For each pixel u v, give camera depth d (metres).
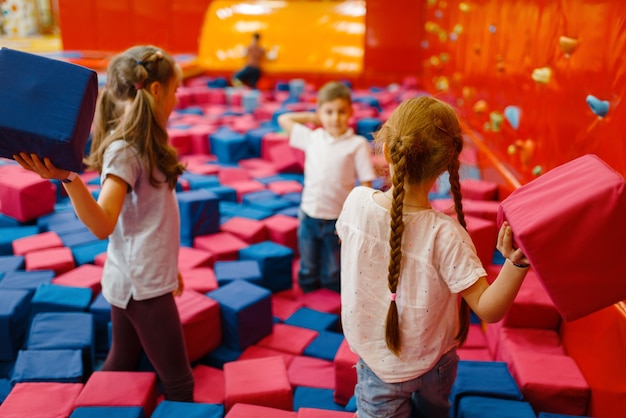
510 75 3.68
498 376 2.03
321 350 2.52
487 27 4.42
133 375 2.02
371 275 1.45
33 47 11.23
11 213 3.60
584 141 2.36
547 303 2.30
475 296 1.36
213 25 9.75
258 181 4.59
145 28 10.15
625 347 1.74
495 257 3.07
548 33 2.93
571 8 2.59
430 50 8.12
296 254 3.57
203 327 2.47
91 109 1.50
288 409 2.09
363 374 1.52
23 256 3.07
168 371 2.04
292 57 9.23
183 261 2.98
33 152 1.43
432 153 1.37
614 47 2.10
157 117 1.87
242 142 5.18
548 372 2.03
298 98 7.65
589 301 1.23
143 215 1.90
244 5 10.02
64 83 1.43
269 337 2.63
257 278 2.89
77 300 2.57
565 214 1.20
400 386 1.46
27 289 2.68
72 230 3.45
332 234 3.01
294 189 4.29
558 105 2.72
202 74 9.31
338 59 9.20
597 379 1.91
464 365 2.10
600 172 1.25
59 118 1.41
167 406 1.86
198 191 3.52
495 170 3.76
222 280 2.85
